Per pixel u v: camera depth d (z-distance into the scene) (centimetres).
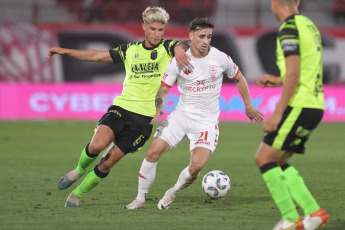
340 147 4856
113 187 2855
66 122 6881
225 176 2484
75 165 3734
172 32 7488
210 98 2248
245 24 8325
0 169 3503
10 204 2323
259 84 1861
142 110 2273
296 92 1692
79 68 7238
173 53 2261
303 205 1733
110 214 2091
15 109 7181
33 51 7188
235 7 8244
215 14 8225
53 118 7181
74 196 2270
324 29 7625
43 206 2278
